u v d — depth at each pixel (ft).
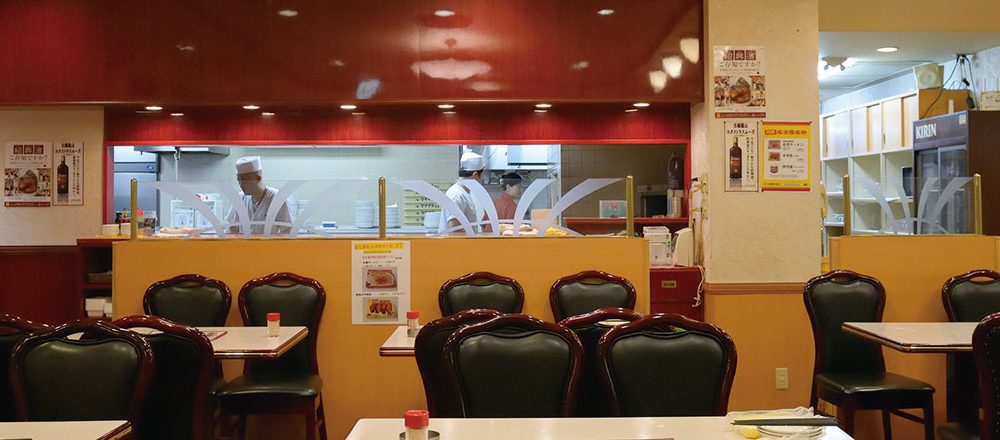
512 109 19.56
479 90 17.61
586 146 21.79
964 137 19.74
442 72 17.61
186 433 9.53
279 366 13.85
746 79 17.10
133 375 8.58
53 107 18.39
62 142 18.98
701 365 8.36
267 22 17.61
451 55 17.62
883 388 12.66
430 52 17.62
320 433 13.83
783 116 17.12
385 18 17.63
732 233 16.98
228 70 17.56
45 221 18.98
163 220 15.47
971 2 17.88
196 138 19.57
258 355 10.77
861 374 13.58
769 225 17.04
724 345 8.42
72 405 8.47
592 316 9.63
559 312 14.21
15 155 18.98
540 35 17.69
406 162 22.17
